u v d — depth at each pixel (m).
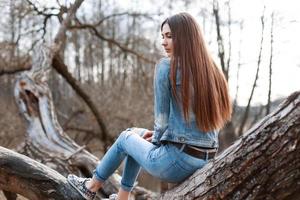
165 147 2.66
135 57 13.14
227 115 2.71
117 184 5.30
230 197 2.48
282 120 2.30
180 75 2.59
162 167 2.67
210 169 2.58
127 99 12.98
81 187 3.07
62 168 6.25
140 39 13.61
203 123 2.58
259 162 2.37
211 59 2.68
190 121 2.61
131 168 2.94
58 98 14.98
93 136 12.40
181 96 2.58
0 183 3.26
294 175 2.28
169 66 2.65
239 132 15.98
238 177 2.45
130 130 2.96
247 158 2.41
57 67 10.41
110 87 13.54
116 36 14.36
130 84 13.39
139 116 12.70
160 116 2.64
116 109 12.68
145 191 6.14
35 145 6.82
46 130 7.09
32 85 7.82
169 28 2.71
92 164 6.16
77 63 17.59
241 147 2.45
